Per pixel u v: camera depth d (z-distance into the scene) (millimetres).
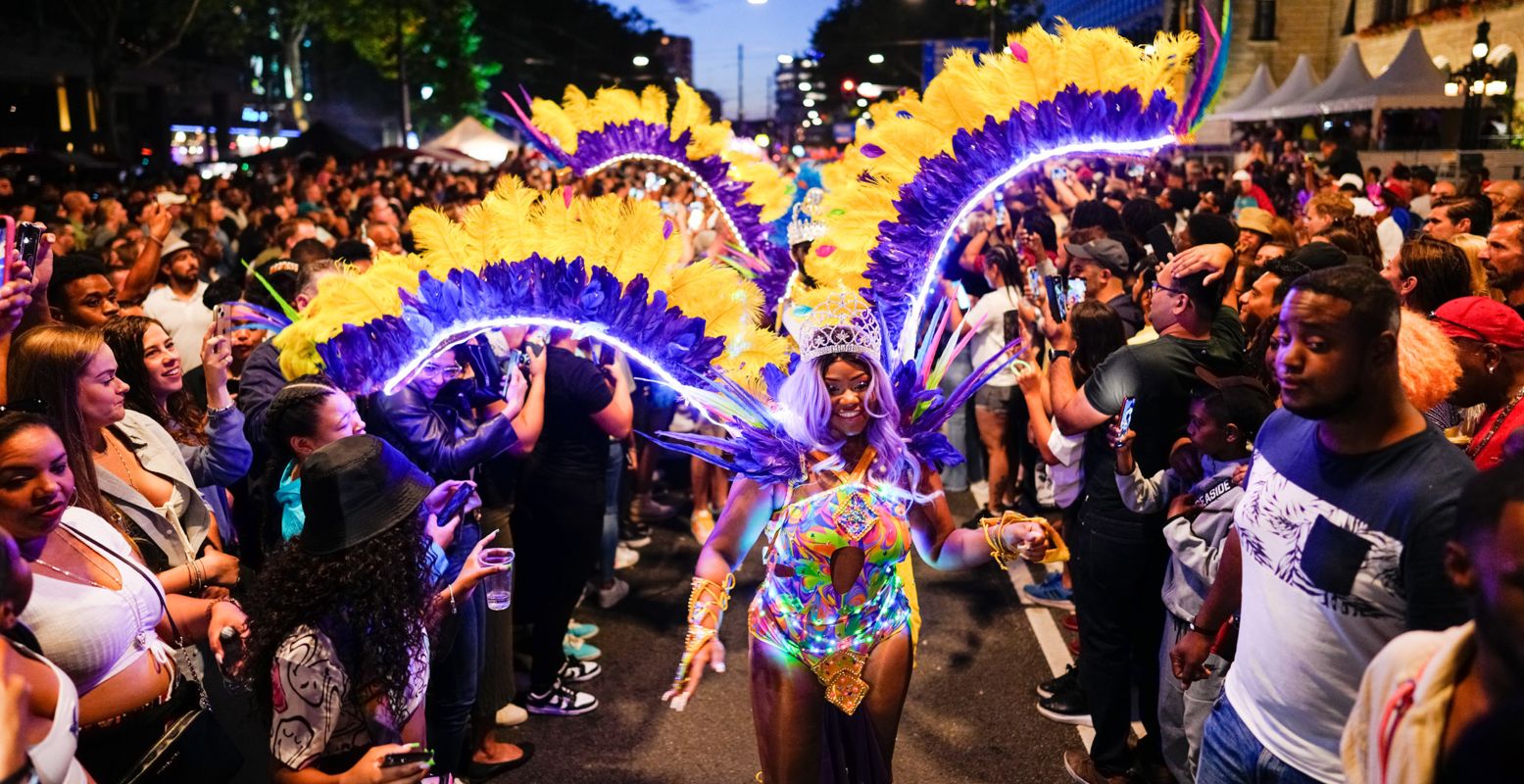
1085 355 4574
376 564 2602
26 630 2580
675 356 3615
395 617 2621
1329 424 2500
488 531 4453
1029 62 3863
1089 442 4176
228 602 3311
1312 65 33562
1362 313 2344
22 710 2088
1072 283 5203
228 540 4473
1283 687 2625
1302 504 2557
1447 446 2389
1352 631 2471
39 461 2693
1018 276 7109
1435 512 2299
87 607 2838
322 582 2570
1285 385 2441
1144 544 3996
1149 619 4141
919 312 4152
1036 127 3893
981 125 3922
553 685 4996
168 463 3779
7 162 23219
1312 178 14578
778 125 96125
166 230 6512
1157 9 34750
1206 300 3898
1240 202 12492
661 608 6188
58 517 2758
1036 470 7367
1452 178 15648
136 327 3973
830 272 4188
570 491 4832
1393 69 21109
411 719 2762
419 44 55500
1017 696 5094
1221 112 27328
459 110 60750
